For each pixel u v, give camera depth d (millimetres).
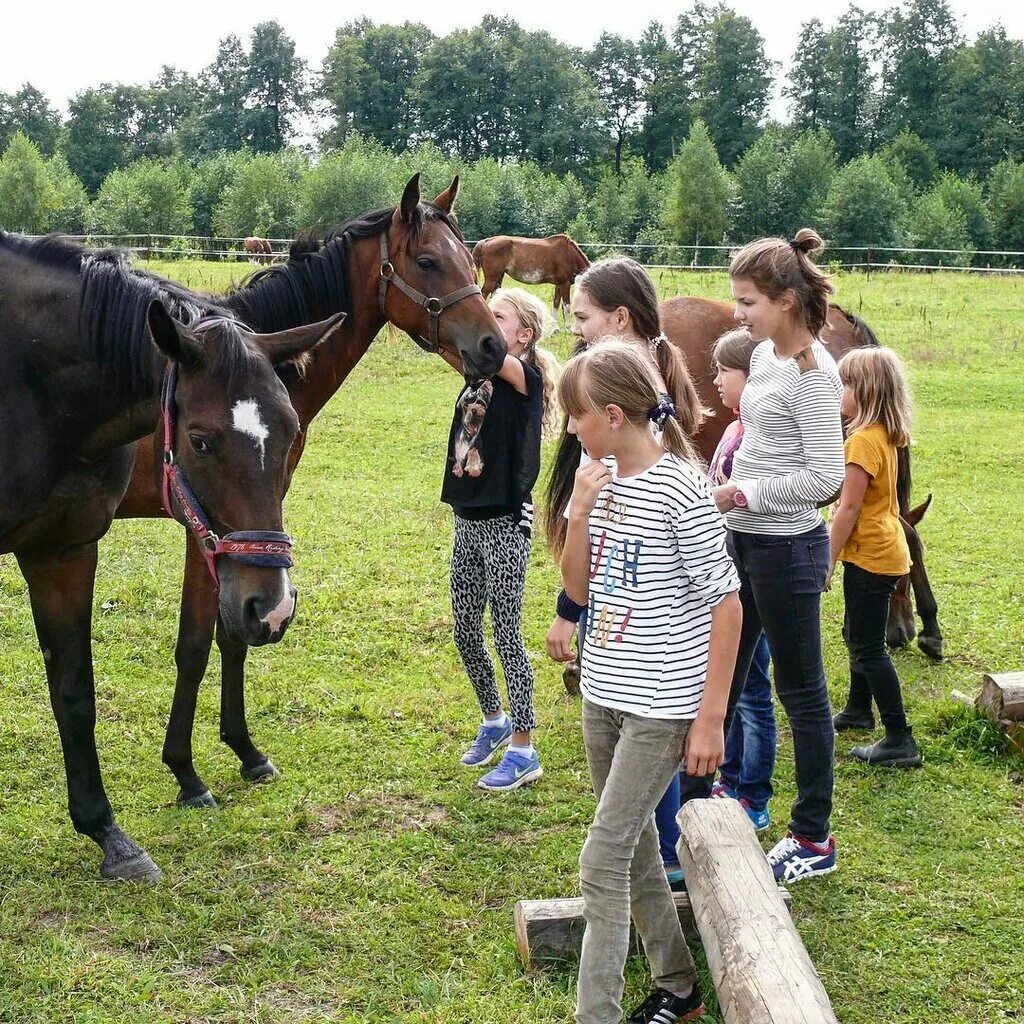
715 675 2328
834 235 43406
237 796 3859
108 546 6445
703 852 2639
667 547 2342
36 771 3979
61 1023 2668
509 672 3873
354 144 49031
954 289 21562
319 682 4746
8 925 3064
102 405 3127
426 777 3980
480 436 3730
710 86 78312
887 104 75562
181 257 29922
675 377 2953
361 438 9453
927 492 7957
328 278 4246
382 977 2857
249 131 88562
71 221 43844
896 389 3846
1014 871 3355
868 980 2846
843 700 4707
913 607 5625
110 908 3154
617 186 50219
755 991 2191
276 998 2785
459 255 4426
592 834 2395
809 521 3094
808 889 3248
